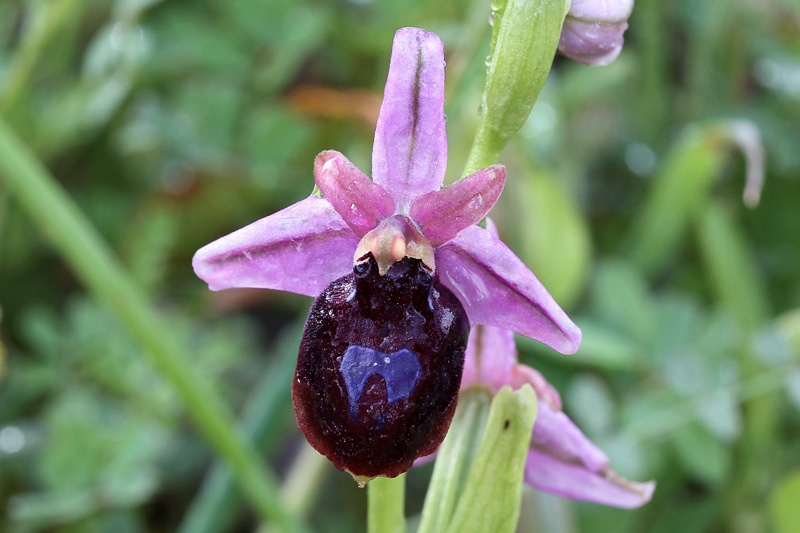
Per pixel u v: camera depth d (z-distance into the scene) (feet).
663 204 0.85
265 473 0.67
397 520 0.55
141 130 0.84
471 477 0.55
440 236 0.53
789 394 0.71
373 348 0.54
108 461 0.70
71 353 0.75
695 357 0.72
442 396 0.53
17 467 0.74
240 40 0.85
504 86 0.54
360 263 0.54
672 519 0.75
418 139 0.53
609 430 0.71
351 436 0.53
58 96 0.86
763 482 0.75
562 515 0.68
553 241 0.76
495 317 0.54
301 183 0.88
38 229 0.85
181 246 0.88
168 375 0.66
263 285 0.54
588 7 0.55
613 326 0.74
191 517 0.73
